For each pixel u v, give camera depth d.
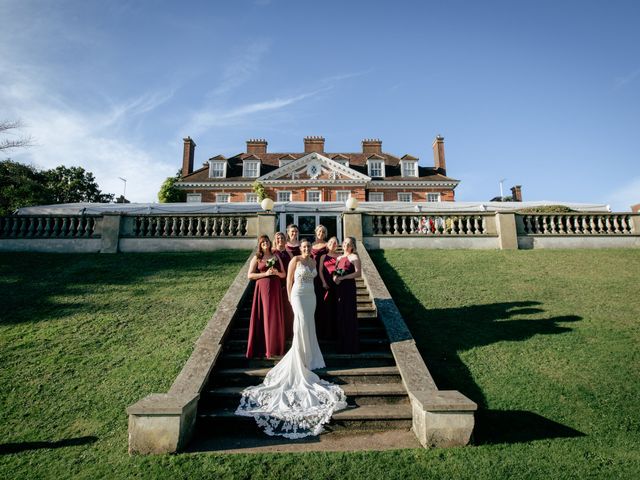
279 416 4.64
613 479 3.67
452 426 4.25
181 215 12.80
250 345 6.01
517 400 5.07
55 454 4.12
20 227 12.81
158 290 8.81
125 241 12.42
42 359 6.04
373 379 5.58
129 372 5.68
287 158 38.44
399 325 6.79
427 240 12.95
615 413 4.80
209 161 37.44
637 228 13.20
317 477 3.69
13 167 25.89
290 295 5.98
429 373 5.39
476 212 13.14
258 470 3.79
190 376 5.20
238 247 12.49
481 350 6.33
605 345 6.41
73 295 8.55
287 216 20.44
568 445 4.22
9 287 9.04
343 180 35.41
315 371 5.63
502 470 3.79
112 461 4.00
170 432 4.16
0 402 5.04
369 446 4.29
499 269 10.52
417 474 3.73
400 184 36.72
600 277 9.84
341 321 6.25
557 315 7.60
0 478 3.76
